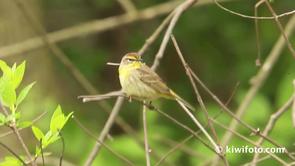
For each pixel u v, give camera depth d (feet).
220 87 65.10
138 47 67.72
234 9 63.57
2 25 49.75
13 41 49.78
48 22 67.15
